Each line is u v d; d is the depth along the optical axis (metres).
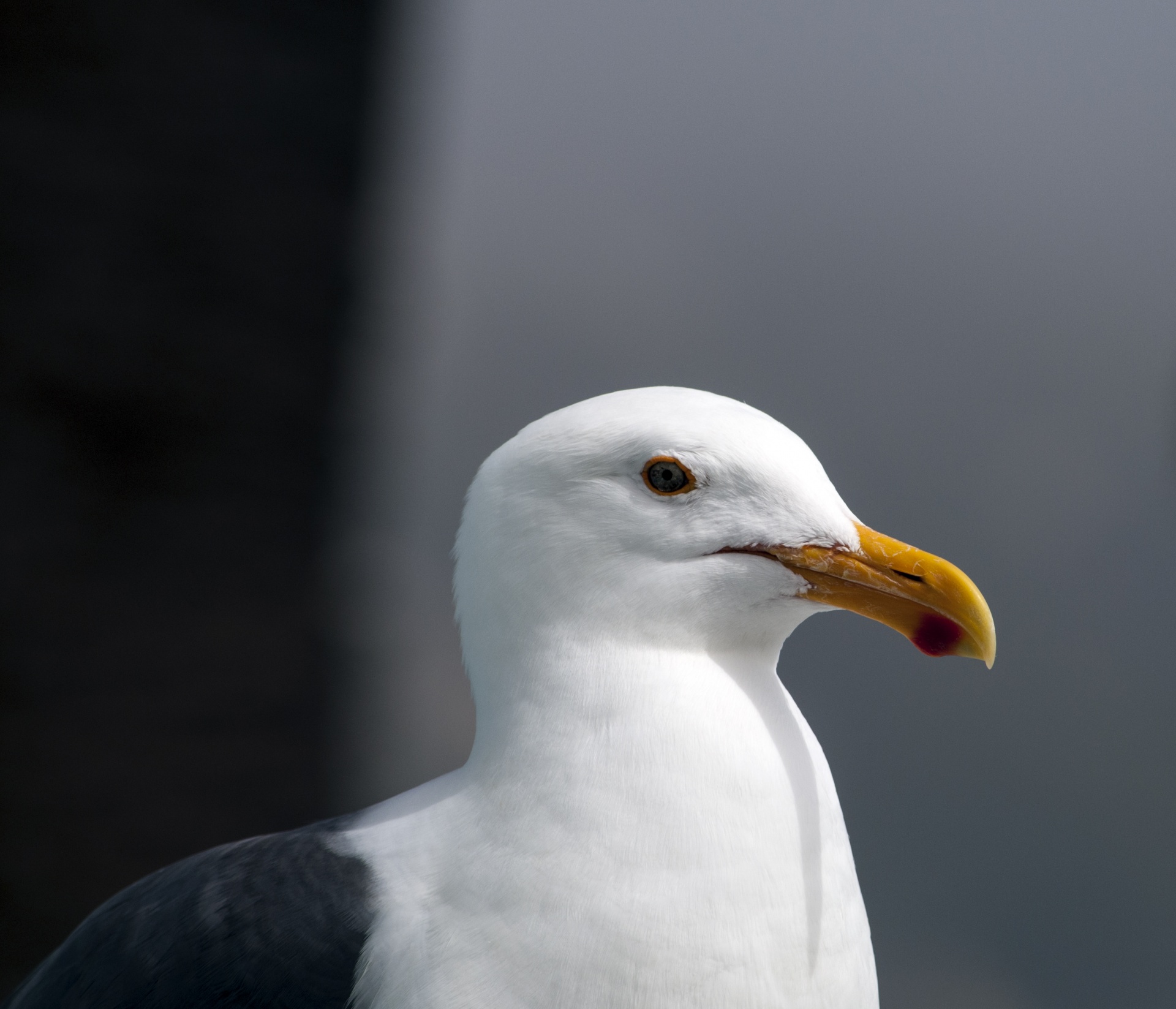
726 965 2.58
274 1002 2.60
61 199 2.95
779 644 2.63
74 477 3.01
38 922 3.09
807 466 2.62
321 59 3.17
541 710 2.60
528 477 2.62
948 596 2.60
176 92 3.00
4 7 2.92
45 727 3.04
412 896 2.60
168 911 2.64
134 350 3.04
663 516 2.61
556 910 2.58
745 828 2.59
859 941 2.61
